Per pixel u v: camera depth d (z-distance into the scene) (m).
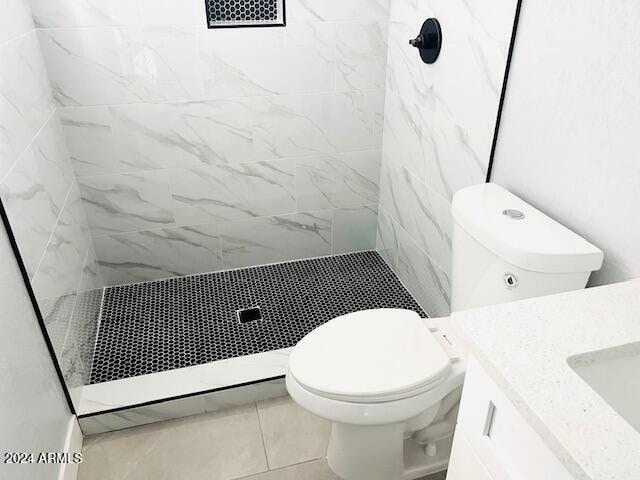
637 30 0.96
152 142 1.95
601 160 1.09
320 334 1.33
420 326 1.34
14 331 1.14
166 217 2.12
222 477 1.45
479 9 1.41
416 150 1.93
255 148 2.09
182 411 1.63
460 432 0.89
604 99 1.06
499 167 1.45
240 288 2.21
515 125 1.35
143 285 2.22
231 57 1.88
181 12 1.75
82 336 1.70
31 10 1.61
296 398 1.23
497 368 0.70
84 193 1.97
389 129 2.15
